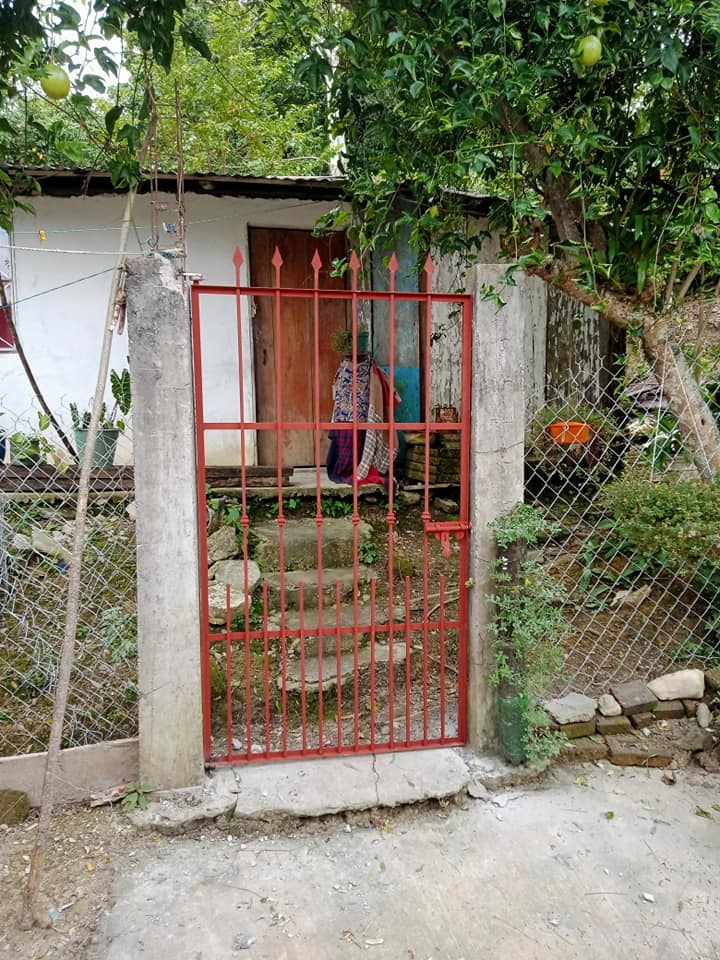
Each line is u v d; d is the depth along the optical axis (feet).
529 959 6.15
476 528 8.59
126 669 10.06
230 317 18.84
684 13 7.33
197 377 7.90
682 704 9.66
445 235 12.51
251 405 19.25
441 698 8.97
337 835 7.74
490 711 8.82
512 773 8.55
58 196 16.99
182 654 7.86
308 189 17.02
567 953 6.21
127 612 11.11
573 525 13.75
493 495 8.57
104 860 7.21
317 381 8.03
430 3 8.20
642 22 7.72
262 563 13.06
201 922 6.50
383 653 11.10
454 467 17.46
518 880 7.07
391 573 8.63
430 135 10.21
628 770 8.98
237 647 11.02
